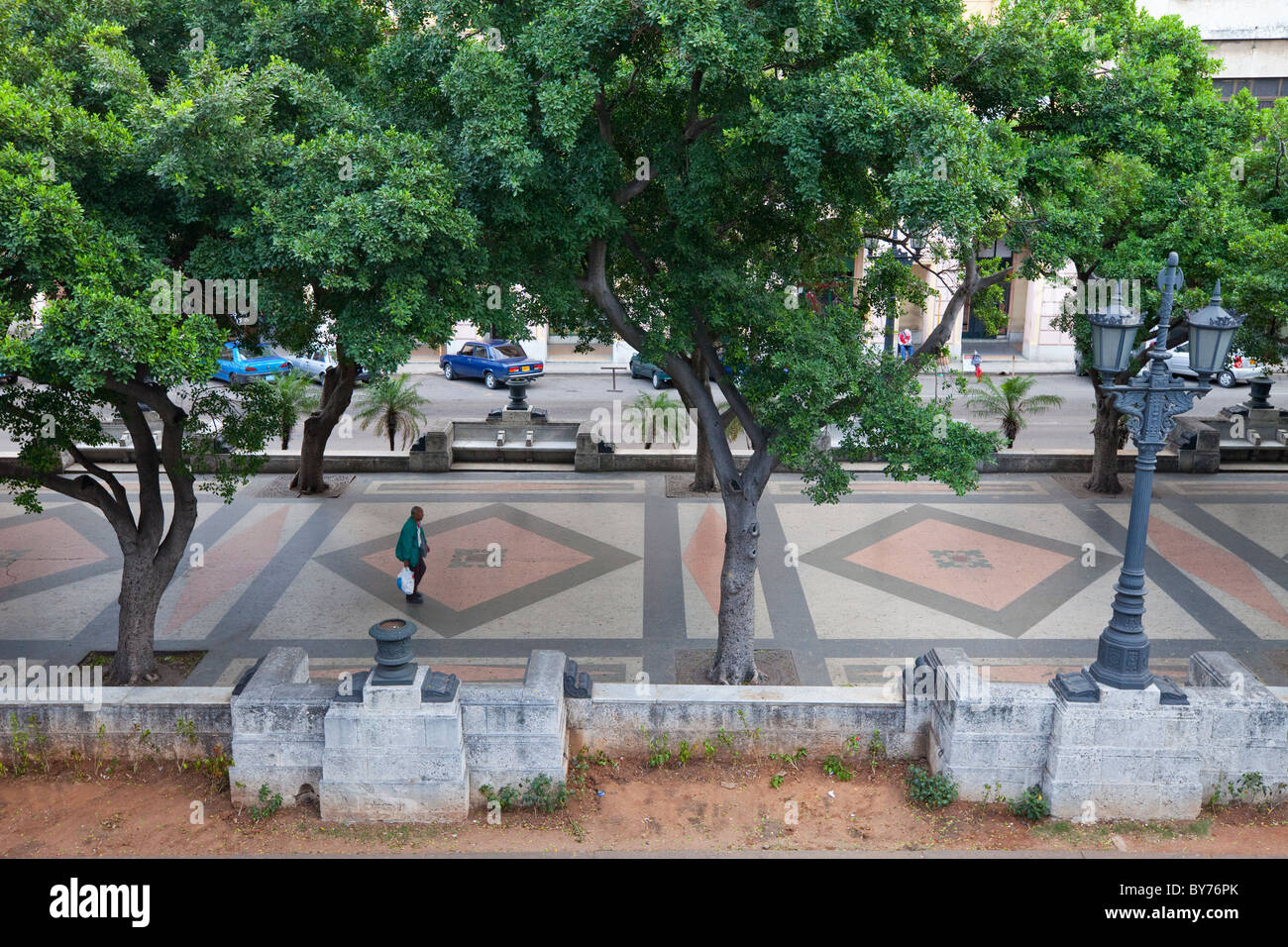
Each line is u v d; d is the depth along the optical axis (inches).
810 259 527.5
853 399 462.3
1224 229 532.4
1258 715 403.2
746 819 407.5
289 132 420.2
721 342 510.9
